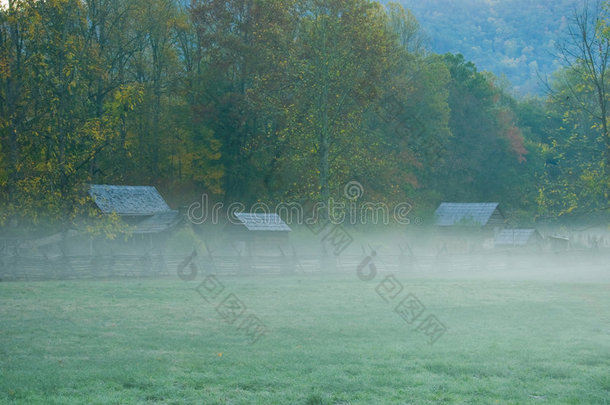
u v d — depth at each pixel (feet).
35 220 121.49
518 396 38.27
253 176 198.29
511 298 84.84
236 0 201.05
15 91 122.31
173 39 221.25
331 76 138.62
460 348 51.88
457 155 268.00
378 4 148.15
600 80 95.50
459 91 276.82
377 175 169.89
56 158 121.39
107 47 182.70
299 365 45.44
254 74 171.22
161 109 211.20
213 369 44.14
